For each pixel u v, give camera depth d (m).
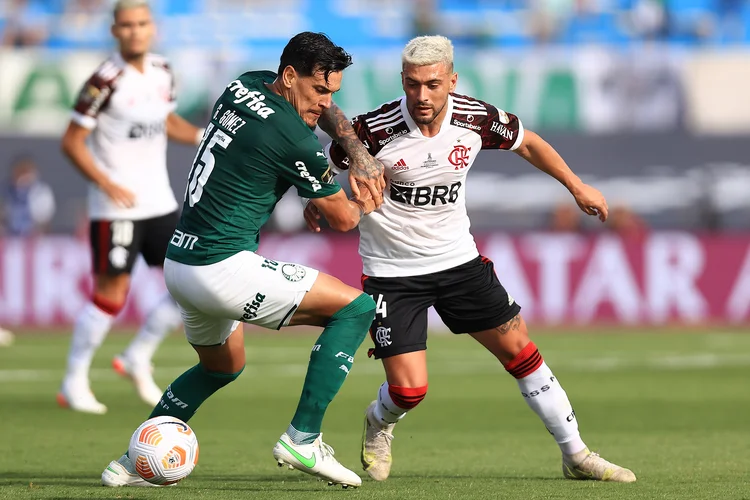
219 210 17.00
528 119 69.12
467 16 83.44
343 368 17.62
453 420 30.52
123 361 31.91
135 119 30.45
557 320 61.75
